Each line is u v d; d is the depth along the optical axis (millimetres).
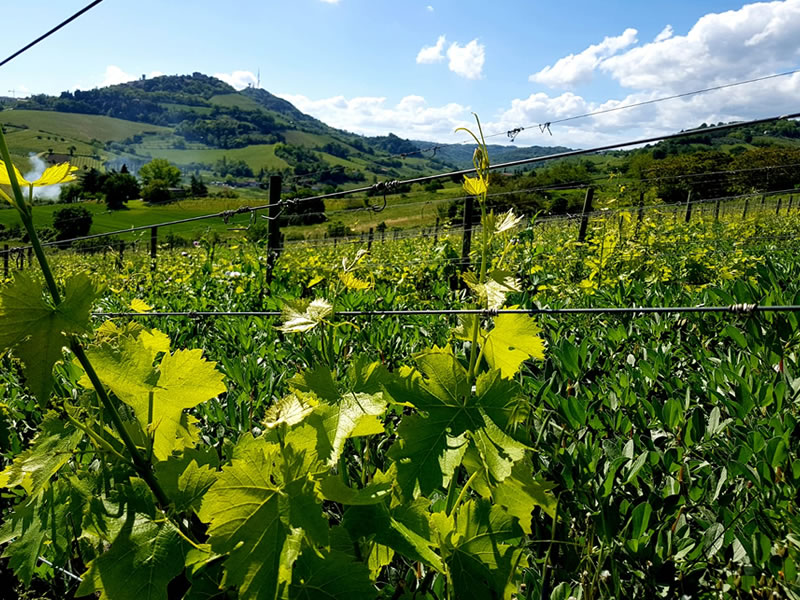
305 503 959
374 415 1105
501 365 1277
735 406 2035
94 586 1002
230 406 2248
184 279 8852
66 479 1175
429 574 1334
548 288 5418
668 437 2033
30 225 962
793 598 1313
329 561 991
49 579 1783
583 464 1728
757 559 1428
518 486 1126
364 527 1082
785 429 1840
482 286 1266
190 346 3717
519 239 7133
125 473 1168
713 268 6090
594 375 2686
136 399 1200
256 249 8367
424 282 7863
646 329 3248
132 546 1034
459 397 1120
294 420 1013
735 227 11148
